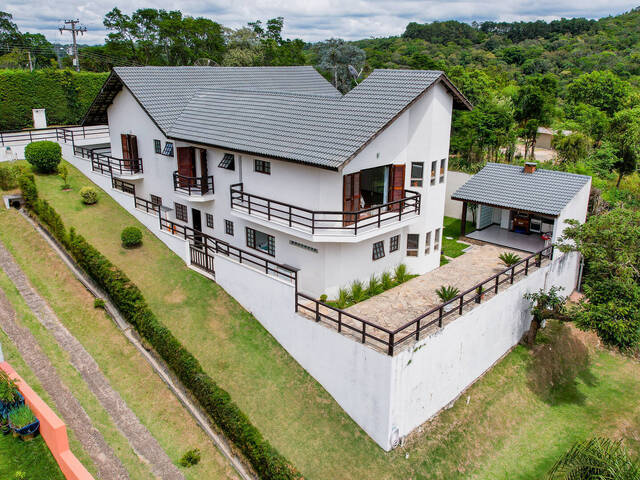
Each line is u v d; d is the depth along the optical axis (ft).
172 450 55.26
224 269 75.92
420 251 82.23
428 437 59.21
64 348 64.69
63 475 49.08
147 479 51.47
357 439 57.67
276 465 51.85
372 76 80.02
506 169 98.89
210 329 69.62
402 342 57.57
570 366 77.87
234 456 55.93
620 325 63.87
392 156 74.43
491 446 60.95
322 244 70.28
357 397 58.65
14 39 263.90
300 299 72.69
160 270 80.33
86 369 62.44
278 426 58.08
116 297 69.92
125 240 84.02
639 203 142.41
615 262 69.00
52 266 78.54
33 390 57.21
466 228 106.63
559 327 83.51
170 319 70.33
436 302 72.33
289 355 67.31
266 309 69.72
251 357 66.18
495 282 73.36
